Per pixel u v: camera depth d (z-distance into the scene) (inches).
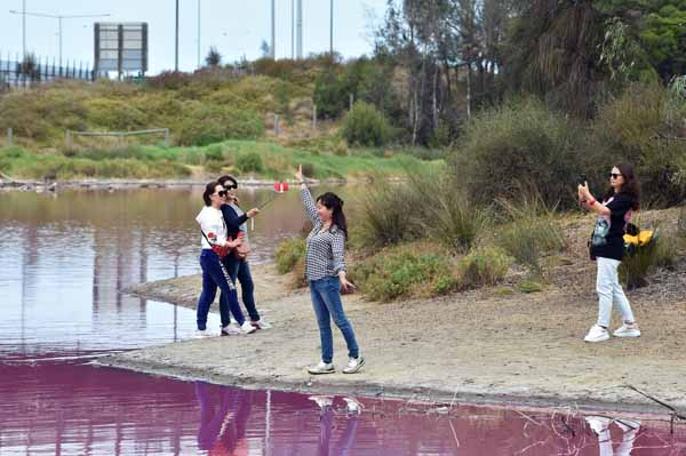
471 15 3341.5
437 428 527.5
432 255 931.3
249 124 4224.9
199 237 1544.0
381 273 916.6
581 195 653.3
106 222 1788.9
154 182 3117.6
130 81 4992.6
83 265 1211.2
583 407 553.3
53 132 3937.0
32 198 2443.4
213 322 849.5
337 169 3474.4
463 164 1187.3
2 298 969.5
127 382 632.4
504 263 895.7
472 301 824.9
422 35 3863.2
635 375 584.7
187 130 4141.2
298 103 4665.4
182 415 557.9
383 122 3981.3
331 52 5157.5
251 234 1610.5
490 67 2881.4
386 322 766.5
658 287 788.0
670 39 1295.5
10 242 1459.2
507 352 647.8
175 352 698.8
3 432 525.3
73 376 648.4
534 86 1396.4
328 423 540.1
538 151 1166.3
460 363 629.3
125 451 495.2
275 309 888.3
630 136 1147.9
